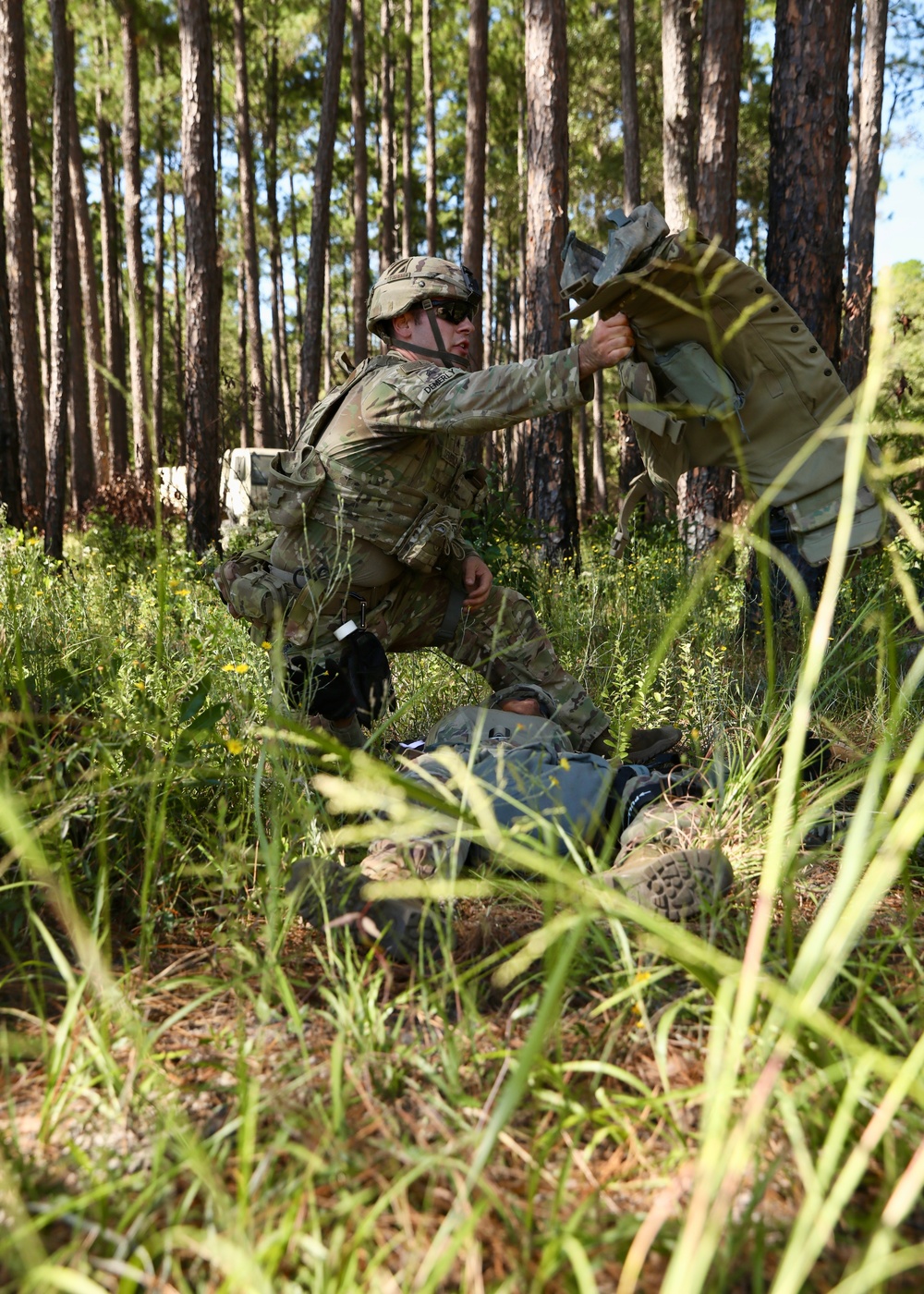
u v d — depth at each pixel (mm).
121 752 2592
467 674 4020
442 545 3291
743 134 22172
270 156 28328
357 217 21281
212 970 2139
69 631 4434
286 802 2633
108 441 25047
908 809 1228
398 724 3973
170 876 2377
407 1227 1242
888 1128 1421
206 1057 1769
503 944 2270
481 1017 1896
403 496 3234
